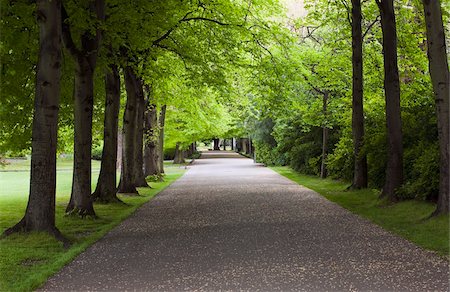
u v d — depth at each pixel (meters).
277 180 29.58
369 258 8.23
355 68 20.56
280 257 8.41
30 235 10.05
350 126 24.05
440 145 11.69
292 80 21.59
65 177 36.38
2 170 46.97
